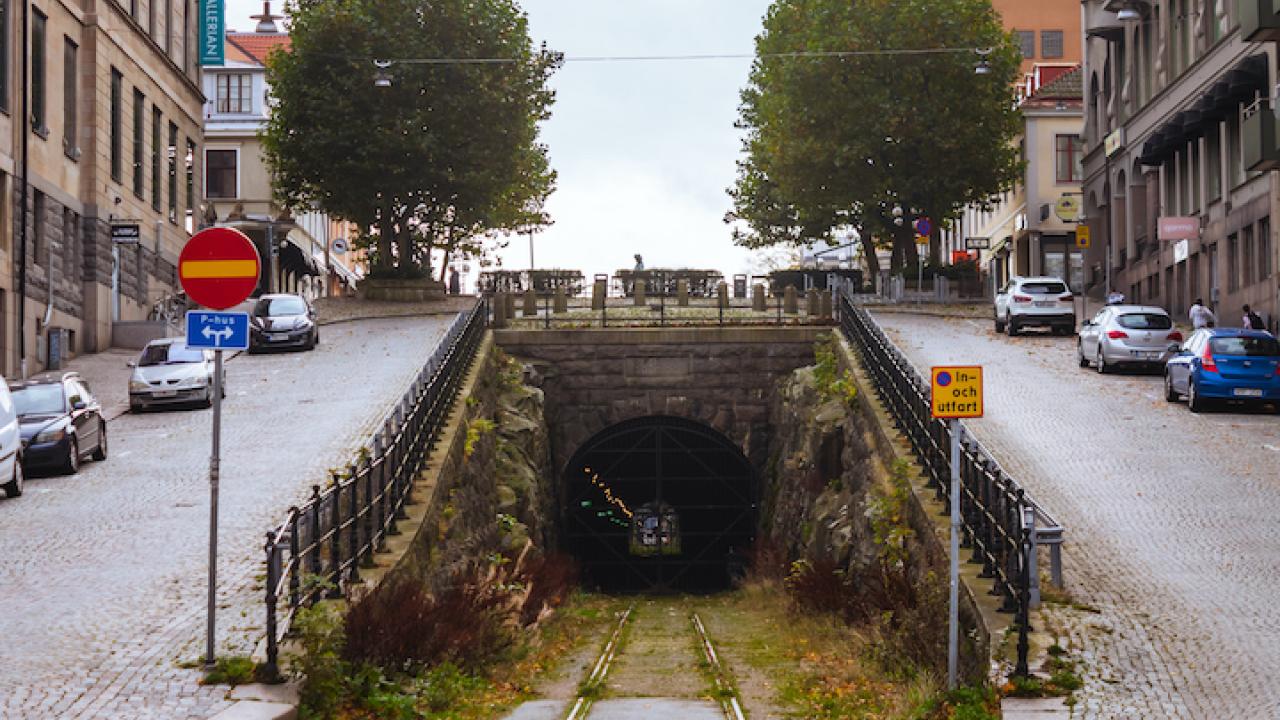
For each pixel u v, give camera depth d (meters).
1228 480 21.95
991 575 15.55
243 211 77.88
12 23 40.78
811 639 19.75
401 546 17.80
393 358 39.75
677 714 14.30
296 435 28.28
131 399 33.50
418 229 64.25
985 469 16.12
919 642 15.02
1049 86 77.00
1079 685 12.06
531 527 30.38
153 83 54.69
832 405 30.70
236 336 12.73
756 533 39.12
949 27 59.41
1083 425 27.59
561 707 14.74
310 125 59.16
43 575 16.64
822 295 42.09
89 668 12.40
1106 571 16.23
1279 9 37.78
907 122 59.78
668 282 58.31
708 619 26.33
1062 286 44.56
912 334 44.59
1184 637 13.43
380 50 58.31
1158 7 55.81
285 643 13.01
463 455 25.77
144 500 22.14
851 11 60.38
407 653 14.46
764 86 67.69
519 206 68.94
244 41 89.75
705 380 39.47
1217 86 45.19
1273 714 11.05
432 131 58.59
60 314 44.75
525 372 38.59
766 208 69.25
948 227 64.06
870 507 21.31
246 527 19.64
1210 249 49.22
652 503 47.31
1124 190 61.69
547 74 61.31
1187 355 30.31
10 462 22.64
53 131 44.50
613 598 33.78
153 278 54.31
